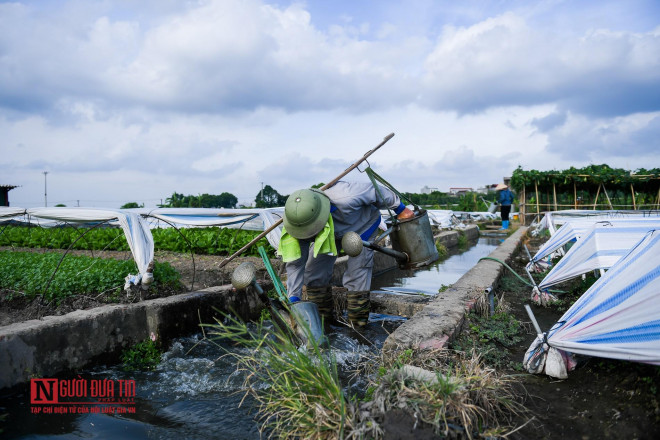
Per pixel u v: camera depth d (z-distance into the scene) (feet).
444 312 14.93
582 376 10.37
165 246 36.76
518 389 10.25
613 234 15.83
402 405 8.04
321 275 17.99
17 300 17.47
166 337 16.58
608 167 66.90
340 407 8.29
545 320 16.44
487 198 117.39
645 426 7.78
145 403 11.91
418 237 16.94
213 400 11.90
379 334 17.01
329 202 15.34
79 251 37.01
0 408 11.62
